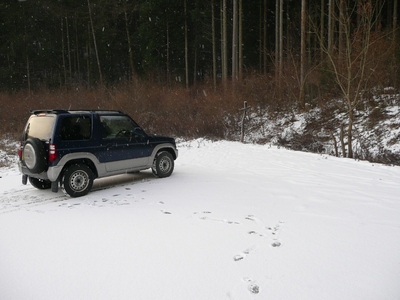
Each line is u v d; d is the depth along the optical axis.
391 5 28.19
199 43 37.75
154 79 32.72
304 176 8.88
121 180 8.71
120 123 8.41
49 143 6.82
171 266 3.89
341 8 13.40
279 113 20.44
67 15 40.91
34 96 27.92
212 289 3.39
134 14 43.75
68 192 6.98
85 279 3.62
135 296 3.29
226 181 8.40
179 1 36.56
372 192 7.17
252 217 5.61
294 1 33.44
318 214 5.75
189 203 6.48
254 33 36.09
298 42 26.73
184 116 21.27
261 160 11.52
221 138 18.20
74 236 4.86
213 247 4.40
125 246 4.47
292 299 3.22
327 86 19.30
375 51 15.55
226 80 25.09
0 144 17.22
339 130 16.34
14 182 8.80
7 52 41.41
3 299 3.28
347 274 3.70
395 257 4.11
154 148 8.75
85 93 27.41
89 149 7.36
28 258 4.16
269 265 3.90
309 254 4.18
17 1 41.66
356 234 4.84
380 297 3.27
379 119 15.73
